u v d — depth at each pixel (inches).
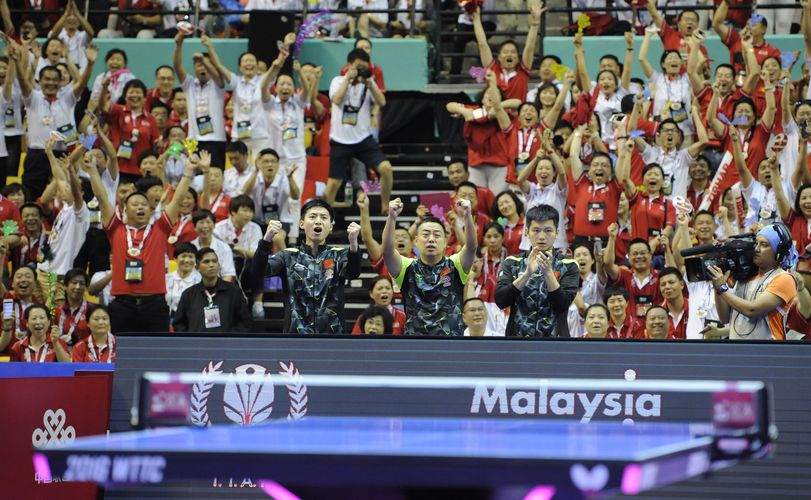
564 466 113.2
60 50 631.8
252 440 130.8
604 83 568.7
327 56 683.4
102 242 508.7
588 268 446.0
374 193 530.9
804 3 599.5
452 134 663.1
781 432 259.6
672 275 412.2
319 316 297.0
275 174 530.3
